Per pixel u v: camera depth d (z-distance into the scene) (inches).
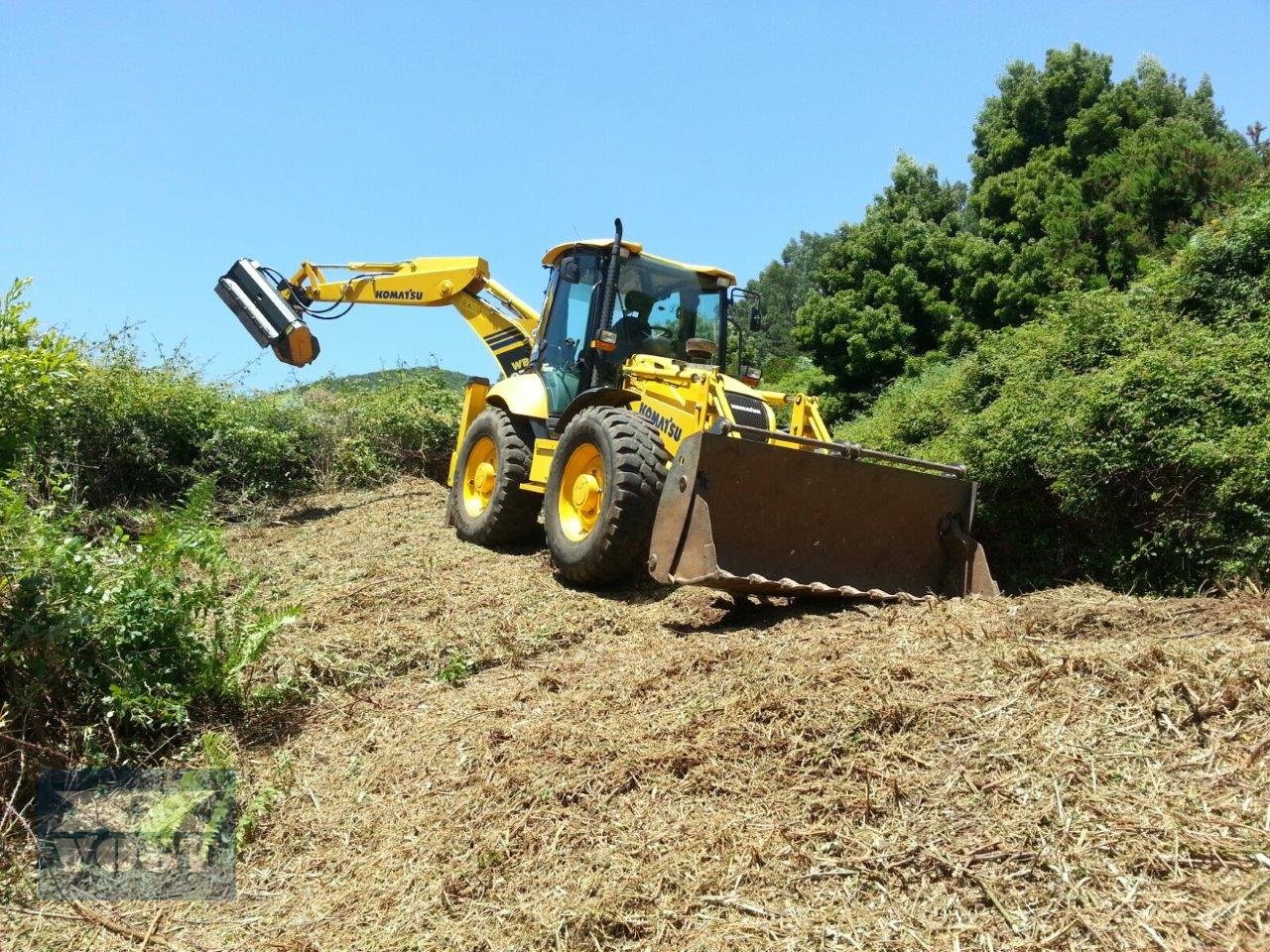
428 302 363.9
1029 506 258.4
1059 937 93.7
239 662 175.2
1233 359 223.0
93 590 164.1
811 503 209.0
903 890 104.8
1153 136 558.9
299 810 151.1
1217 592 202.1
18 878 132.5
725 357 296.7
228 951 119.5
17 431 216.7
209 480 192.2
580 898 113.3
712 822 121.0
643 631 211.5
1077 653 141.2
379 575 258.8
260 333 357.7
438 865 127.8
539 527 303.9
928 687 139.7
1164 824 104.1
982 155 722.8
